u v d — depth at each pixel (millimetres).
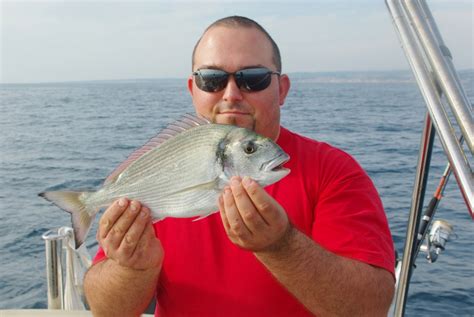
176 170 2189
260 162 2148
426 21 1631
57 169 18562
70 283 4074
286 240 1965
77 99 73125
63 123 36750
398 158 17844
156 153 2229
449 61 1581
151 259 2248
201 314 2443
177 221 2551
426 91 1588
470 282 6285
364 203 2396
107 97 77188
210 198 2160
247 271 2385
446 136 1516
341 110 42219
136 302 2432
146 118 39000
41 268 7992
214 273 2434
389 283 2225
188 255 2480
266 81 2559
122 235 2115
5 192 14477
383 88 93875
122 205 2074
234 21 2609
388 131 26609
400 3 1700
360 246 2238
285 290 2342
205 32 2678
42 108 55406
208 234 2469
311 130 27328
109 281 2395
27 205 12523
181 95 80562
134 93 91500
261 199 1855
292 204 2488
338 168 2508
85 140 27109
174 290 2496
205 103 2594
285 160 2178
